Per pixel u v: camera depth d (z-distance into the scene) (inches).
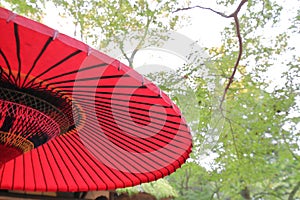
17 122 46.9
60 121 52.7
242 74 326.6
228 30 325.1
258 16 320.2
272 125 316.2
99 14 290.4
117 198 184.1
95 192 164.9
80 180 71.7
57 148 68.8
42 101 48.5
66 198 151.6
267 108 317.7
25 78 45.4
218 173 335.9
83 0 279.9
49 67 43.2
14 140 47.6
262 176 324.5
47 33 35.0
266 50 327.0
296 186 410.3
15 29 34.2
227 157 324.8
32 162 69.7
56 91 48.9
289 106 318.3
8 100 45.8
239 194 411.5
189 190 439.8
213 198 455.2
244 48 326.0
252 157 315.6
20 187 69.6
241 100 323.6
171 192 207.0
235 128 322.0
